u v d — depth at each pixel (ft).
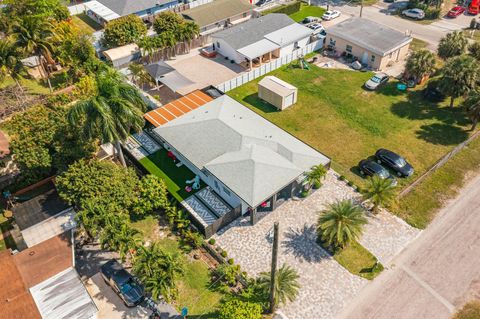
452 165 151.23
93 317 104.06
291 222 131.75
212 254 123.44
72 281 107.65
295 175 132.57
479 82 161.68
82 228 124.57
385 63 208.74
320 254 122.01
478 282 113.19
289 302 110.22
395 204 135.95
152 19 267.59
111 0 265.95
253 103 188.75
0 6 235.20
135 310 109.29
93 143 143.33
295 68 212.84
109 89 126.82
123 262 119.65
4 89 191.93
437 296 110.42
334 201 138.31
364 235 127.34
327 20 257.96
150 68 197.16
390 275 115.85
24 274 108.99
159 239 128.57
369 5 279.08
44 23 185.68
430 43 229.45
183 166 152.46
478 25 238.68
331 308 108.78
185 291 113.80
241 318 99.14
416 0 260.21
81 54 200.13
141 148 161.99
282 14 244.42
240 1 264.11
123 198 125.08
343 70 209.87
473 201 137.08
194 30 226.99
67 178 124.47
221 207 136.05
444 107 178.81
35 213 128.57
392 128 169.58
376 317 106.42
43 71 210.59
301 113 180.45
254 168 132.26
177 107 173.37
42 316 99.66
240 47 215.31
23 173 140.05
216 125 151.33
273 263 92.73
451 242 124.16
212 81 207.00
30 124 143.33
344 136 166.61
